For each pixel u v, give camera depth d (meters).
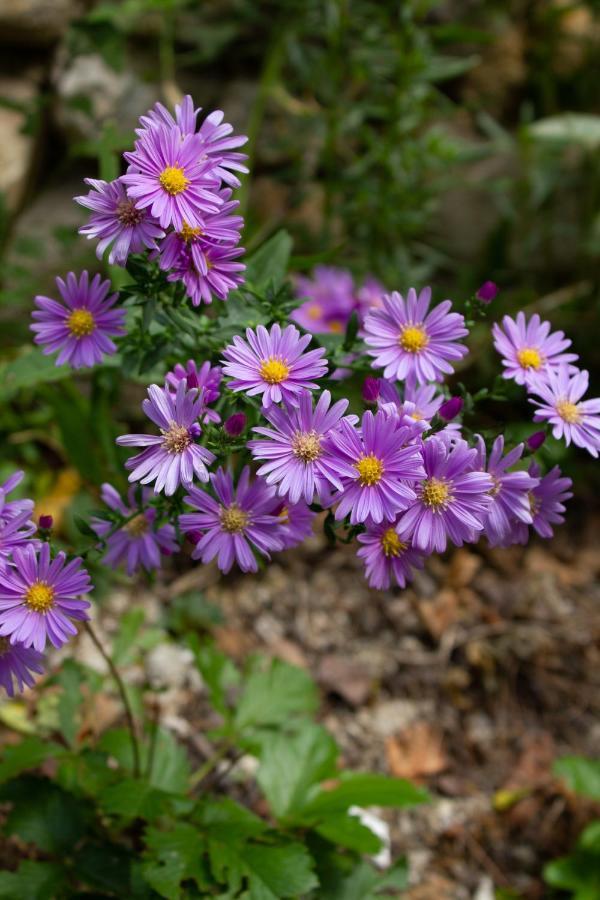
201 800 0.68
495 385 0.58
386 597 0.90
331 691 0.83
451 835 0.78
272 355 0.54
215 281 0.55
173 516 0.56
